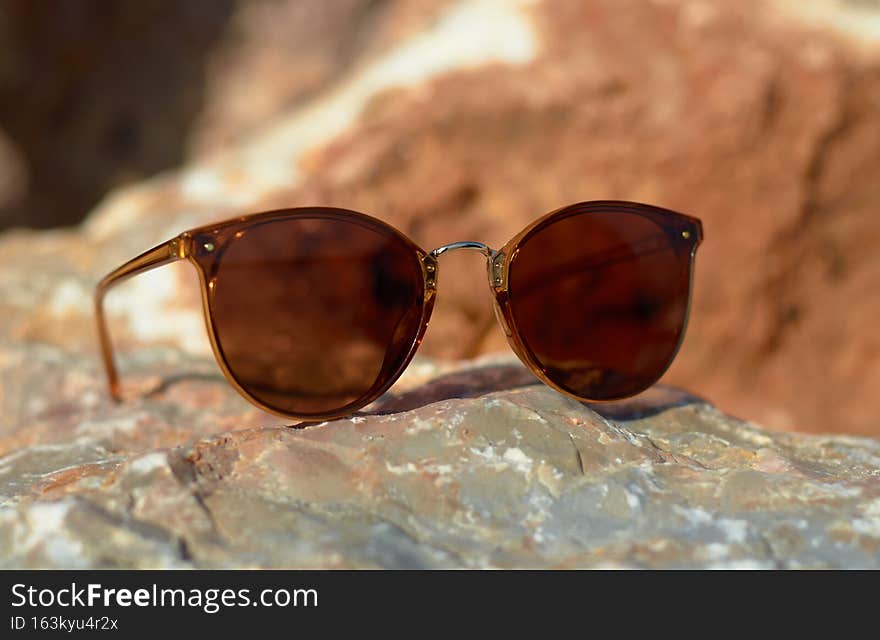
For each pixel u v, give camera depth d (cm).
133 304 106
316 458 85
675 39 112
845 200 112
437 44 119
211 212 109
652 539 83
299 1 171
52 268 108
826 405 112
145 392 97
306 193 110
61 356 100
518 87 111
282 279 90
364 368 90
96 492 84
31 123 173
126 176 172
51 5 167
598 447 86
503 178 111
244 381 90
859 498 84
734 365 111
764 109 111
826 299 112
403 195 110
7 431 94
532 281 90
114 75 174
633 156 111
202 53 173
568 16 115
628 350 91
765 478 85
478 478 85
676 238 91
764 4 114
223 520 83
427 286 90
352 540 83
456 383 92
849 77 112
